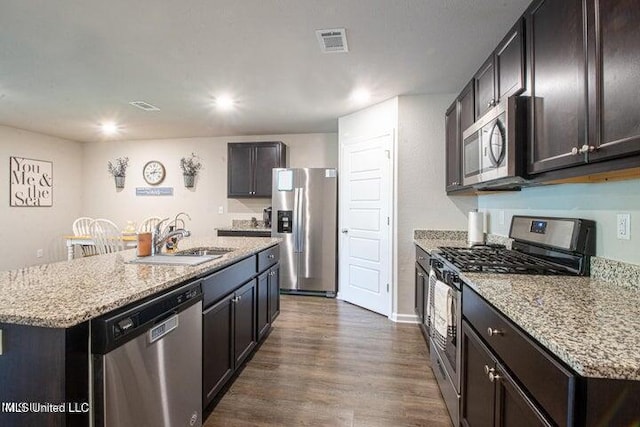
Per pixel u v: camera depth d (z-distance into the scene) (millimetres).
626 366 721
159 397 1367
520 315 1039
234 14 2010
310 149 5246
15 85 3178
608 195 1513
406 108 3441
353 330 3193
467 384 1580
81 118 4359
